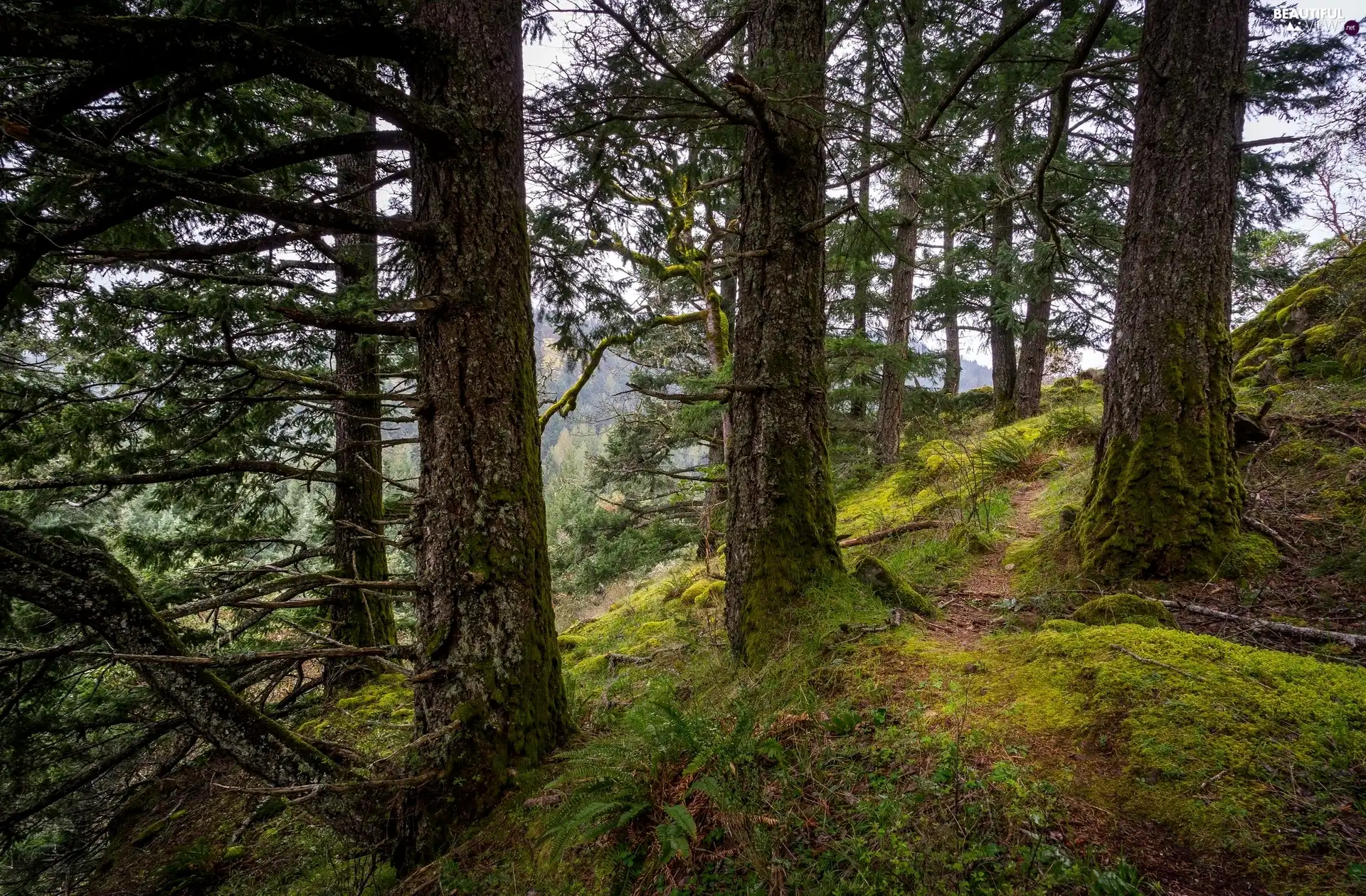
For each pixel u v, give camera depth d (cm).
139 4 298
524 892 277
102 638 354
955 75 577
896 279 1256
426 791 340
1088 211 988
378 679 695
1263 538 397
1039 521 607
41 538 323
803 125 401
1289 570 367
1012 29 388
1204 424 400
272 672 638
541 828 311
